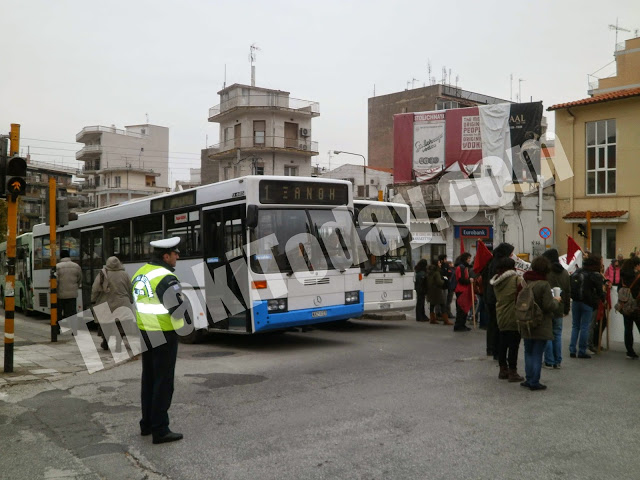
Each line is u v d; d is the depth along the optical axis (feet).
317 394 24.80
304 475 15.81
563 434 19.07
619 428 19.72
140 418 21.89
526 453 17.29
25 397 25.36
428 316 59.57
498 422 20.40
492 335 33.35
